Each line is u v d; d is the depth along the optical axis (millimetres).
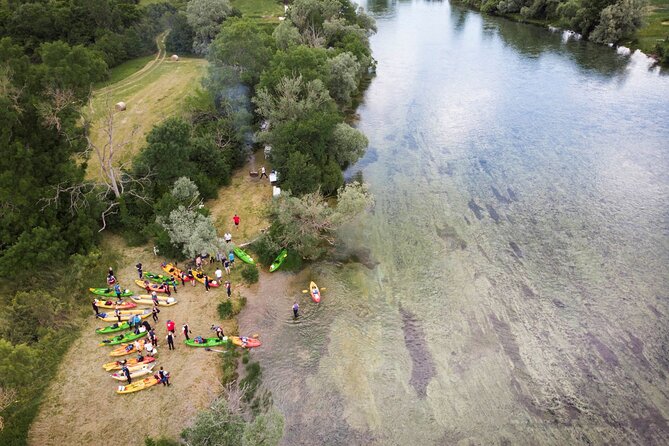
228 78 71312
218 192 61969
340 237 54906
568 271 49094
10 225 45188
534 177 64750
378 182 65000
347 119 82875
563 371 39219
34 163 46250
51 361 38812
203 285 47562
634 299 45531
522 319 44031
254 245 51938
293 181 57406
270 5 133625
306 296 47062
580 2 121938
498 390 38031
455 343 42062
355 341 42438
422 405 37094
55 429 34312
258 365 40188
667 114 80312
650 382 38125
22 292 42406
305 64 70375
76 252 48625
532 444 34344
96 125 72375
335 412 36688
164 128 54344
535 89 92500
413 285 48188
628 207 58156
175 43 101812
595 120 79375
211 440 28734
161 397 36844
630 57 106750
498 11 145125
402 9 158250
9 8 90000
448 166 68188
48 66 45656
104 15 96000
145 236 52500
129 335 41250
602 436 34656
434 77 100312
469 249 52594
